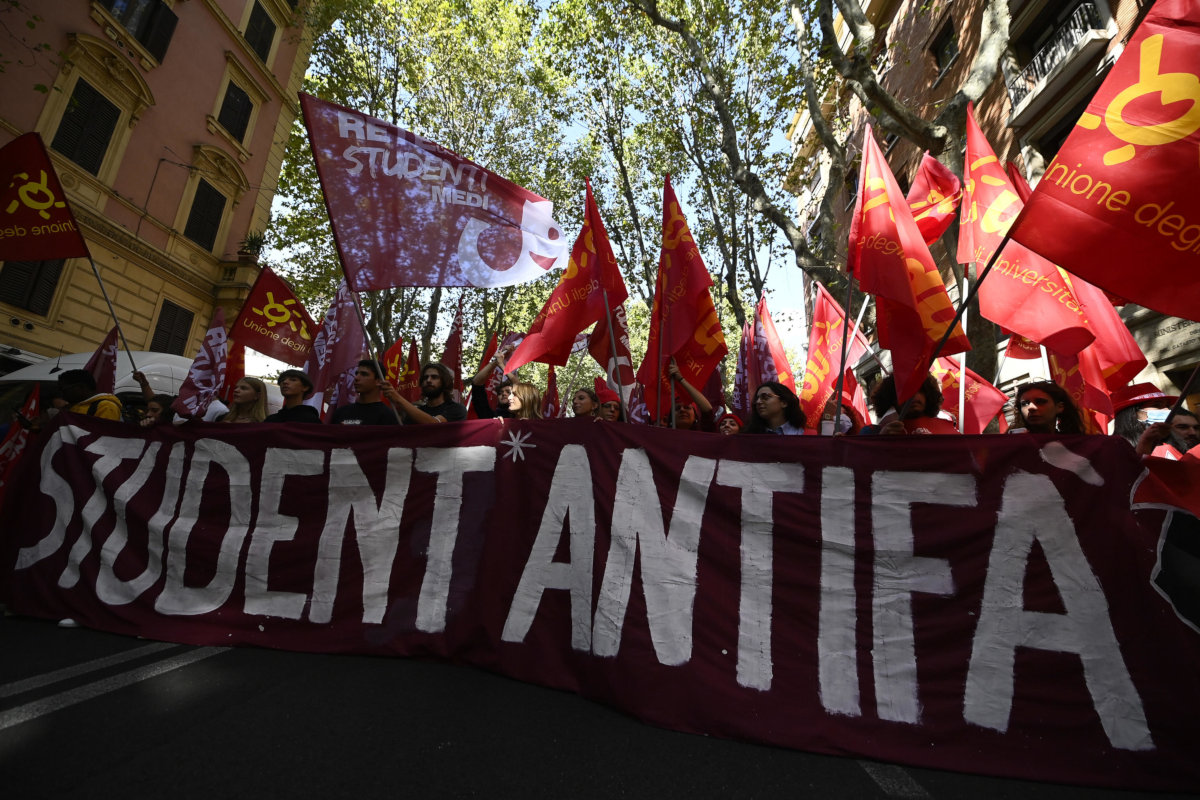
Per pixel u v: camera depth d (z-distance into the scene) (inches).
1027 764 85.3
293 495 138.2
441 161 147.9
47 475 151.9
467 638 119.1
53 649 119.7
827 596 101.4
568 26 562.3
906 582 99.1
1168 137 93.1
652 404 146.9
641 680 99.5
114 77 527.2
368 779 75.0
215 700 97.0
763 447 112.3
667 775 80.0
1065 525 95.6
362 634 124.4
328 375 231.1
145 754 78.5
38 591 142.0
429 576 126.9
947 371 210.5
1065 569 93.8
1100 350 159.5
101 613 135.6
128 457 150.1
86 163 514.3
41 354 478.9
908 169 624.1
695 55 403.9
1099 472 96.1
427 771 77.7
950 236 278.5
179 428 149.3
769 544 106.4
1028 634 92.4
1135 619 89.2
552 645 113.0
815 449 109.7
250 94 692.7
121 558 140.7
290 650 124.3
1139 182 93.8
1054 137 429.1
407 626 123.6
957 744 88.4
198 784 71.9
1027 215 100.3
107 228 527.8
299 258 695.7
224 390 237.0
